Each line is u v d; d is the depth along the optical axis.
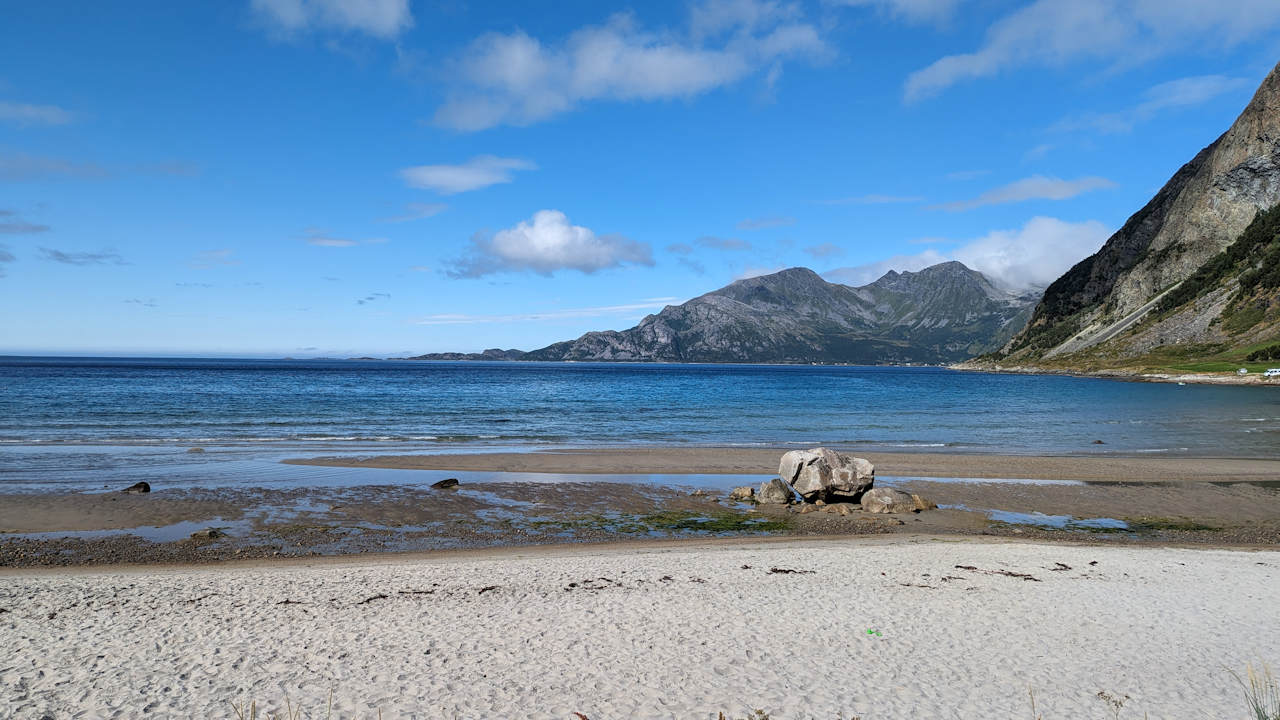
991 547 17.11
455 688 8.47
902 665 9.42
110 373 134.00
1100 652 10.01
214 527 18.12
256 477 25.12
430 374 180.00
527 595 12.53
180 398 66.19
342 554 16.00
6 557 15.19
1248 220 190.12
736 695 8.38
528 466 28.55
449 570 14.33
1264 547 17.78
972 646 10.19
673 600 12.33
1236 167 192.62
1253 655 9.95
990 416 56.38
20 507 19.52
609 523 19.73
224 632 10.35
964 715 7.89
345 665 9.16
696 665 9.32
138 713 7.66
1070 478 27.20
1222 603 12.48
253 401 64.81
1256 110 190.25
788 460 23.84
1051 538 18.64
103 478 24.31
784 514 21.16
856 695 8.41
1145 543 18.09
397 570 14.32
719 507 21.98
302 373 162.75
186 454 30.50
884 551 16.59
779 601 12.34
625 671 9.08
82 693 8.14
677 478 26.62
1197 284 184.12
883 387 119.88
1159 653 9.98
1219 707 8.18
